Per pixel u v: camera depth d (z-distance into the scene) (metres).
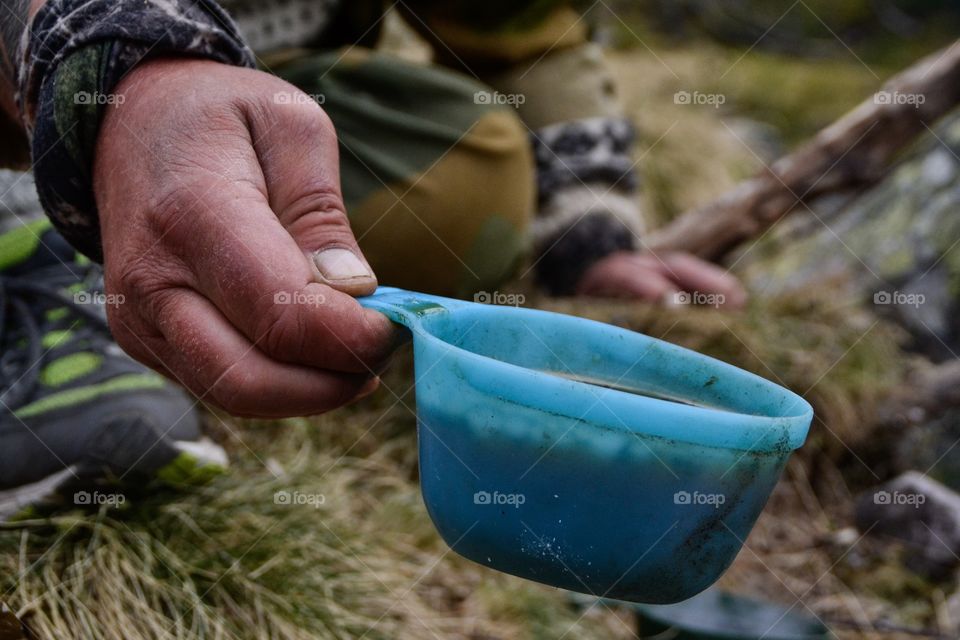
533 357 0.83
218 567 1.10
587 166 1.76
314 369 0.76
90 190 0.85
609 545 0.70
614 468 0.69
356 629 1.11
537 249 1.78
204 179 0.76
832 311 1.98
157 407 1.10
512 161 1.44
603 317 1.74
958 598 1.42
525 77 1.73
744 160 3.12
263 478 1.26
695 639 1.23
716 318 1.83
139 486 1.13
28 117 0.88
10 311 1.16
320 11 1.45
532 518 0.71
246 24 1.41
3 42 0.90
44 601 1.01
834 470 1.75
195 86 0.79
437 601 1.27
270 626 1.07
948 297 2.07
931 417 1.76
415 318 0.75
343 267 0.77
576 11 1.81
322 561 1.18
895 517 1.55
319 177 0.79
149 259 0.77
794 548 1.59
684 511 0.70
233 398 0.76
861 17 4.70
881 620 1.41
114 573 1.04
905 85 1.97
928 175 2.28
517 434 0.70
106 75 0.81
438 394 0.73
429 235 1.40
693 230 2.04
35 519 1.09
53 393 1.09
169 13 0.82
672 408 0.68
